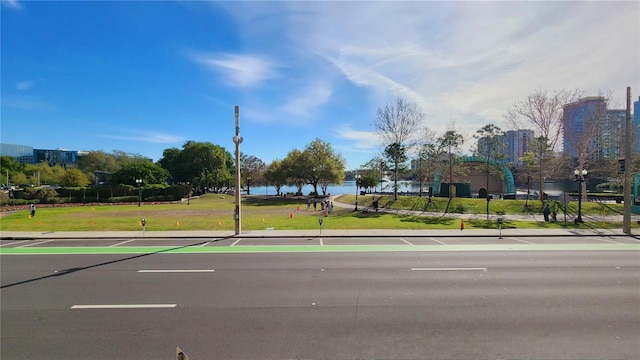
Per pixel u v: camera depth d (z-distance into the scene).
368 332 6.59
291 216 31.23
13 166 102.50
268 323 7.03
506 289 9.32
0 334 6.61
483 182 68.75
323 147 70.00
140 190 59.06
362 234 20.41
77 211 41.38
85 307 8.03
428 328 6.76
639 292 9.06
